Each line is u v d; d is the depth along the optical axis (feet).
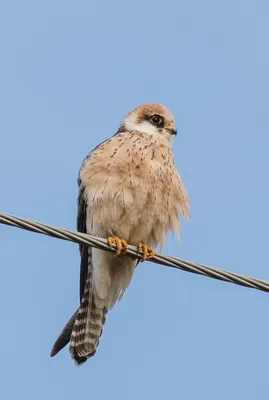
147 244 41.83
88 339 42.60
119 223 40.68
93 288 42.60
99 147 41.73
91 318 42.80
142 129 44.04
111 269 42.37
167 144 42.80
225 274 32.55
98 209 40.50
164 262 32.94
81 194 41.57
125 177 40.27
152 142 41.88
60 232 31.96
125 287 42.93
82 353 42.24
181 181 41.96
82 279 43.16
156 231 41.45
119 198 40.11
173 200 41.52
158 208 40.96
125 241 40.32
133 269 42.47
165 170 41.16
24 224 31.17
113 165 40.40
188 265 32.83
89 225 41.14
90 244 32.76
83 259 42.98
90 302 42.80
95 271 42.24
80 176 41.55
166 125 44.19
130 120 45.14
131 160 40.52
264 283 32.37
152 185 40.60
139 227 40.98
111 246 38.99
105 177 40.40
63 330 42.80
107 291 42.65
